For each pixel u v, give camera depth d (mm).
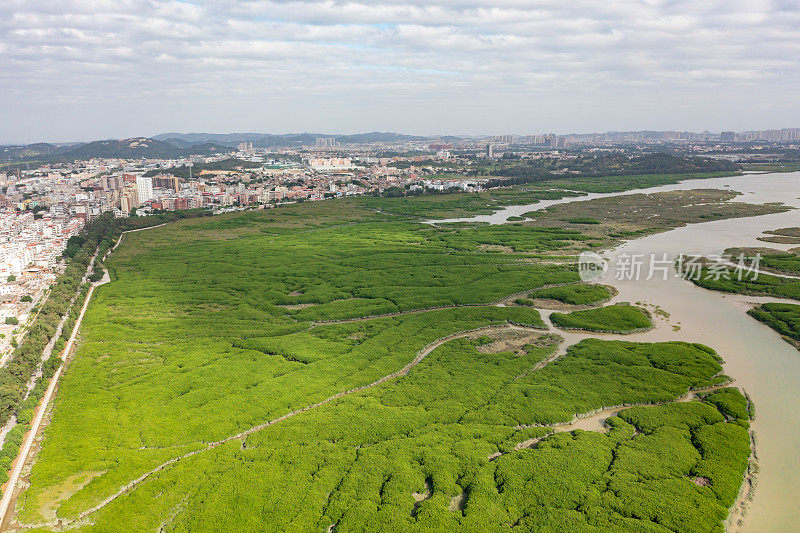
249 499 112562
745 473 120125
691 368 167250
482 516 106312
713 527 102500
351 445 131625
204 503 111438
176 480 119312
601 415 147125
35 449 136250
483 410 146500
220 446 132625
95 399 156500
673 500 109875
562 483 115625
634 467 120625
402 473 119812
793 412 144375
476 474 119688
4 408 148125
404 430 137250
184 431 139000
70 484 120750
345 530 103688
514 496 112375
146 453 130500
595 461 122812
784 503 110562
